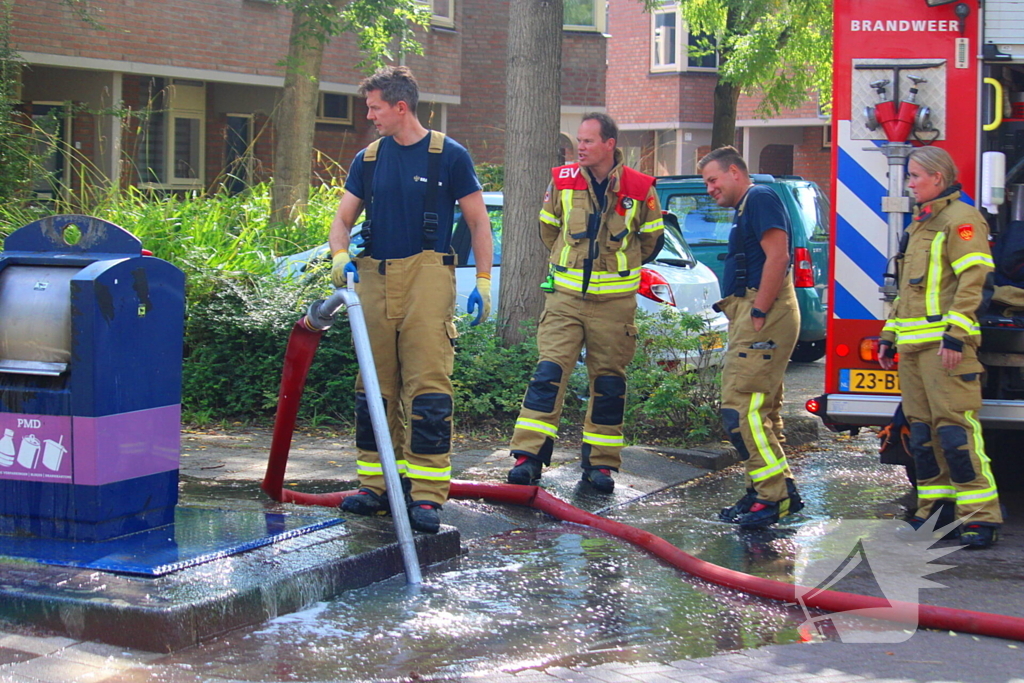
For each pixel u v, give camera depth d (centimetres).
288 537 578
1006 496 816
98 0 1992
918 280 665
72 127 2122
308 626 501
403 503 576
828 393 722
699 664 469
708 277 1177
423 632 498
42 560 528
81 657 458
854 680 456
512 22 1035
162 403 584
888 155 695
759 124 3556
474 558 623
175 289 587
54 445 553
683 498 791
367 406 635
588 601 551
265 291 1028
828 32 2173
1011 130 788
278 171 1645
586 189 763
